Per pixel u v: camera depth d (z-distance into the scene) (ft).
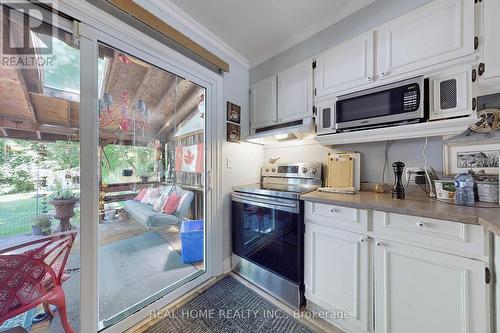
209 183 6.22
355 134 4.92
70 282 3.94
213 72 6.24
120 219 5.03
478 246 2.79
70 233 3.71
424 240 3.23
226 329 4.34
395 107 4.17
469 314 2.85
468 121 3.50
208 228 6.21
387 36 4.36
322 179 6.25
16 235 3.37
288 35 6.39
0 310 2.94
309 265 4.71
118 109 4.67
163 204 5.94
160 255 6.59
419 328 3.27
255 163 7.92
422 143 4.67
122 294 5.16
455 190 3.76
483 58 3.35
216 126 6.39
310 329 4.33
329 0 5.05
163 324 4.48
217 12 5.37
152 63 4.76
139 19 4.23
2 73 3.22
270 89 6.91
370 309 3.81
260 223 5.90
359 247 3.92
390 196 4.60
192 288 5.69
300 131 5.70
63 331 3.92
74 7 3.49
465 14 3.50
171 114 5.83
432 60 3.81
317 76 5.62
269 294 5.52
